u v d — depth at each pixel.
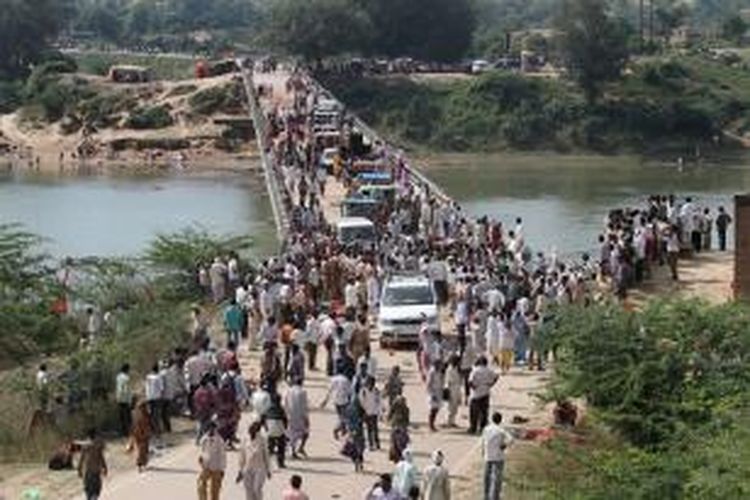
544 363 42.84
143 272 58.09
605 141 165.75
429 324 41.72
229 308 45.81
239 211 108.12
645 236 53.16
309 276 51.16
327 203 77.81
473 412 36.22
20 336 48.97
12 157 150.25
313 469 33.41
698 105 171.12
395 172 82.88
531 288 46.34
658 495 24.33
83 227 101.06
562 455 30.05
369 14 184.12
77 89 161.50
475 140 165.88
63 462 35.50
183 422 38.59
